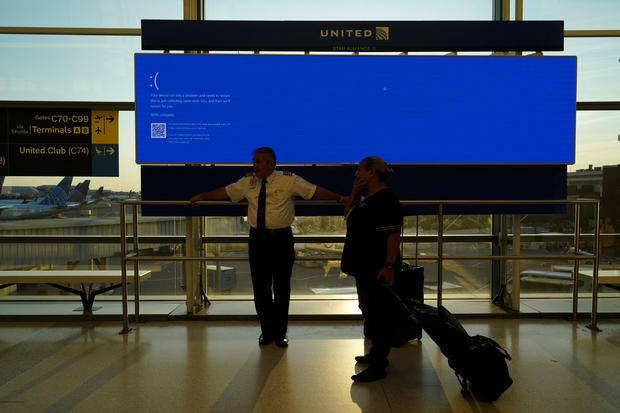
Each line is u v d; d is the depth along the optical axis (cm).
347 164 394
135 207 388
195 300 414
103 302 441
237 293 455
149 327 376
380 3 441
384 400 244
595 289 368
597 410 232
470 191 402
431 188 401
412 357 306
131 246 445
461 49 391
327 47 388
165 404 239
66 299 451
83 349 323
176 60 384
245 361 300
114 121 427
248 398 246
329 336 352
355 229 272
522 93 392
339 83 390
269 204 322
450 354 249
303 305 428
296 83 389
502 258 366
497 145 394
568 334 354
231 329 370
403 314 319
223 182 396
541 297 459
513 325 379
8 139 421
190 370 285
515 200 369
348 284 458
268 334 335
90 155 429
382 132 393
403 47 390
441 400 244
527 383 264
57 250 445
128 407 235
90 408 234
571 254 393
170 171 395
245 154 391
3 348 326
